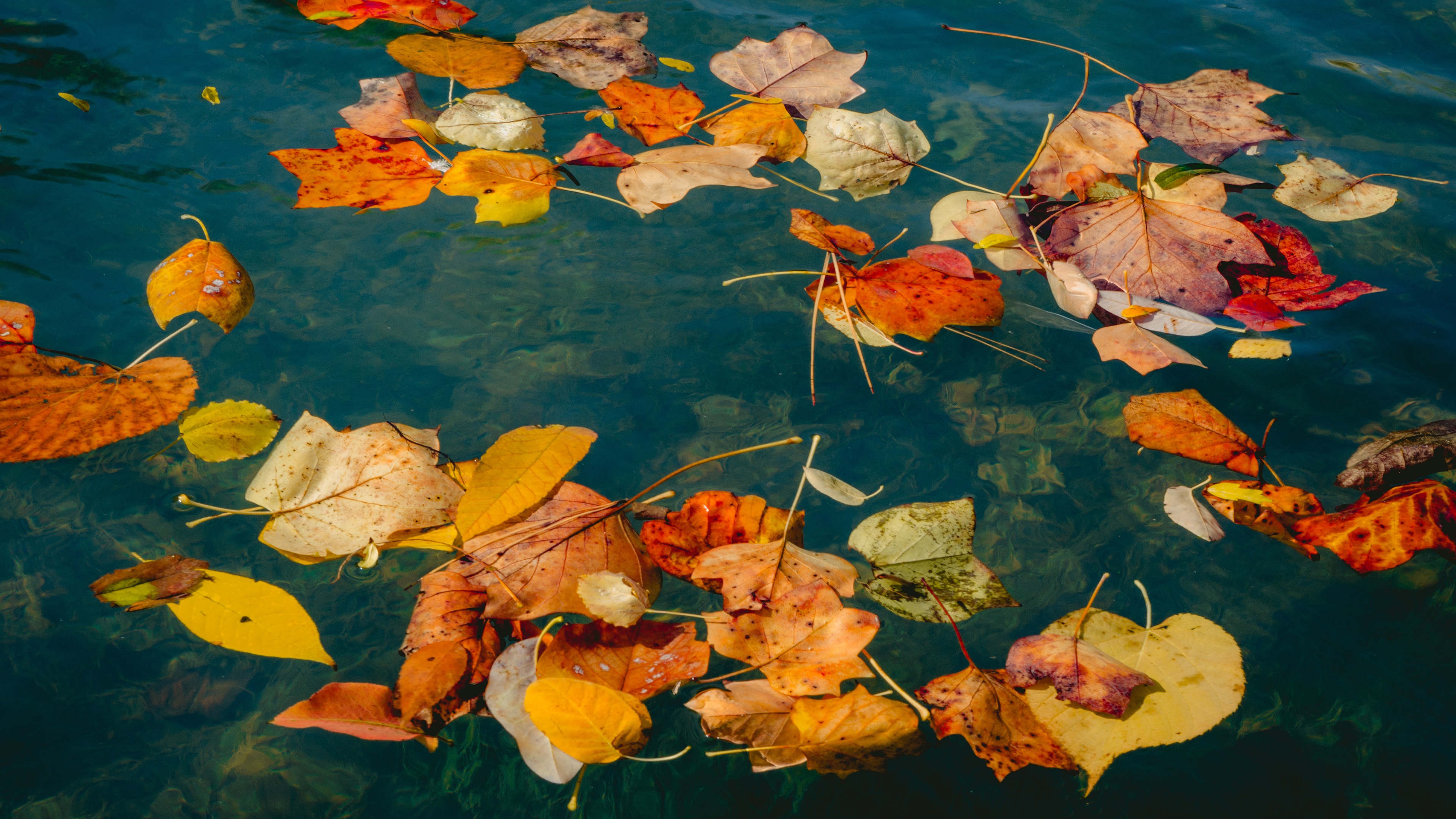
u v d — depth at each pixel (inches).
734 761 58.9
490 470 61.8
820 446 63.9
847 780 58.8
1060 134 72.1
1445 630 60.8
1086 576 61.7
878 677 60.2
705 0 79.1
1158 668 60.1
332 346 65.5
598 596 60.2
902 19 78.4
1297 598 61.4
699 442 63.9
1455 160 71.9
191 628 60.1
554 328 66.2
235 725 59.2
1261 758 59.1
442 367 65.2
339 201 69.2
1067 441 64.2
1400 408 64.9
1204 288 67.6
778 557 61.2
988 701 59.6
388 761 58.9
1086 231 69.0
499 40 75.8
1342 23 78.1
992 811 58.6
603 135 72.0
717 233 69.2
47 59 73.3
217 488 62.7
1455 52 76.7
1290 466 63.7
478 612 60.4
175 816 58.2
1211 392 65.4
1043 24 78.1
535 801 58.6
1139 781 58.9
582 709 58.5
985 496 63.1
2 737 58.9
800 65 74.6
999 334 66.7
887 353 66.1
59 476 62.6
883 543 61.9
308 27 76.1
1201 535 62.0
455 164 70.1
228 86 73.1
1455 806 58.6
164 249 67.5
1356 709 59.7
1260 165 71.6
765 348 66.0
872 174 71.1
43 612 60.5
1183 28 77.9
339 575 61.3
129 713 59.3
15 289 65.9
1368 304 67.5
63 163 69.6
